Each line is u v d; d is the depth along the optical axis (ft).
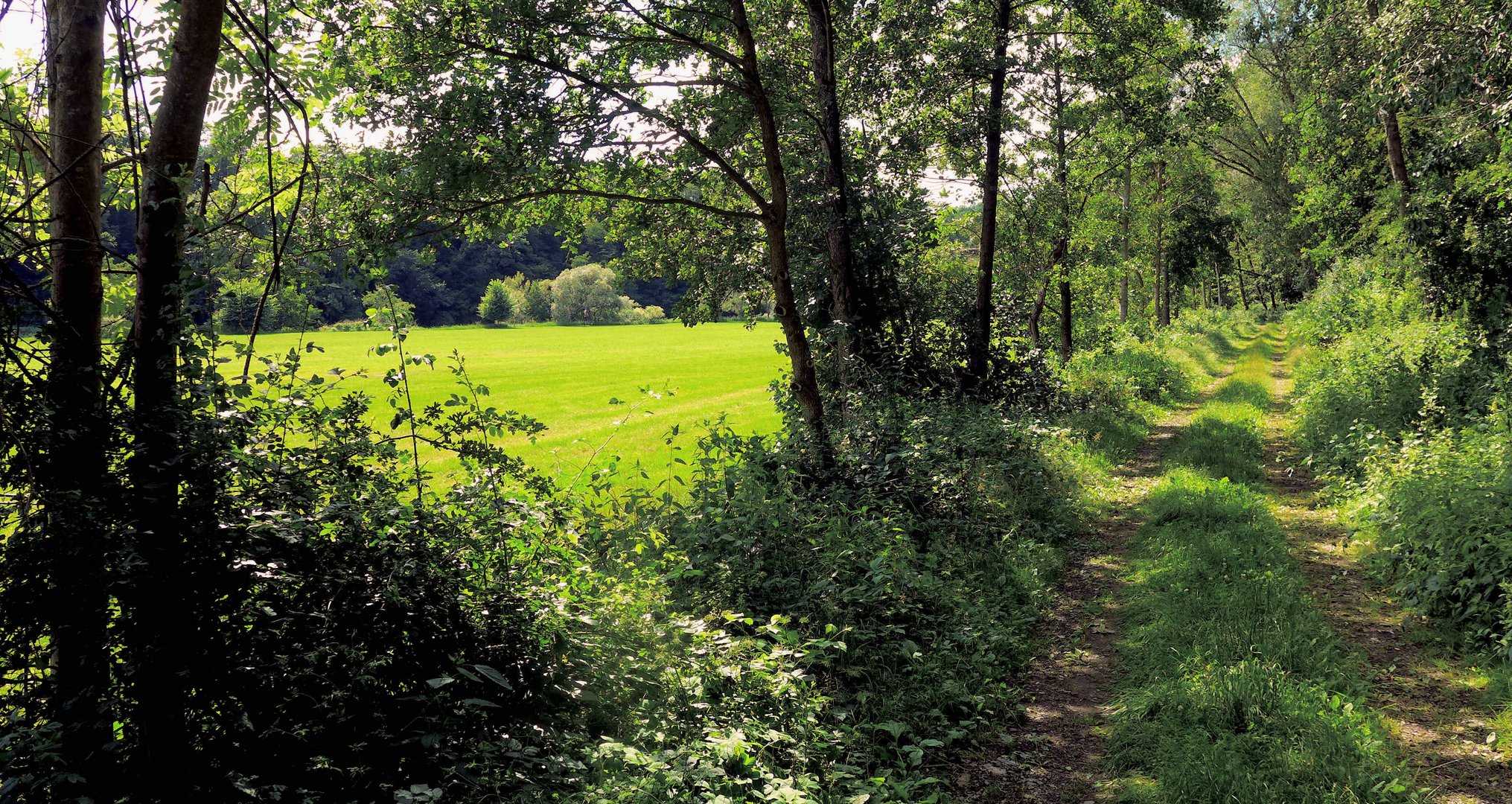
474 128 29.32
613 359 193.36
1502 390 39.06
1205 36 56.85
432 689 13.83
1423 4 42.34
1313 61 73.10
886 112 51.37
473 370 162.20
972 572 27.30
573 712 15.51
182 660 11.93
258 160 19.13
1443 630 22.17
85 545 11.29
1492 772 15.93
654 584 20.43
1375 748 16.19
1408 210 59.77
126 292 16.71
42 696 11.97
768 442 35.55
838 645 18.78
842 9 44.11
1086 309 96.07
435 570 14.75
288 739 12.41
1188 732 17.08
